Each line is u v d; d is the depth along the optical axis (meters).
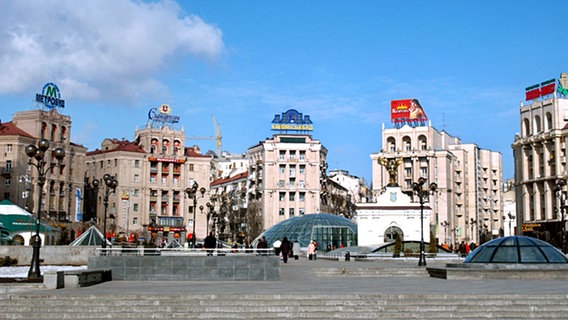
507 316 18.64
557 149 98.81
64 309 19.48
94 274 26.48
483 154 146.75
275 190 123.06
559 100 100.69
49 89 105.38
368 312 18.92
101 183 120.19
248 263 29.47
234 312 19.11
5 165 98.25
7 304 19.78
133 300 19.97
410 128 123.81
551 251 32.66
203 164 124.62
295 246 56.09
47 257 45.19
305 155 124.75
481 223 139.88
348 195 161.62
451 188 124.25
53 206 103.19
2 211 62.47
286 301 19.73
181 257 29.55
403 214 74.12
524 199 105.94
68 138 107.19
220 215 115.19
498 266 31.83
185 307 19.38
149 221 117.69
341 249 64.12
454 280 29.70
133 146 119.81
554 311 18.86
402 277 32.81
